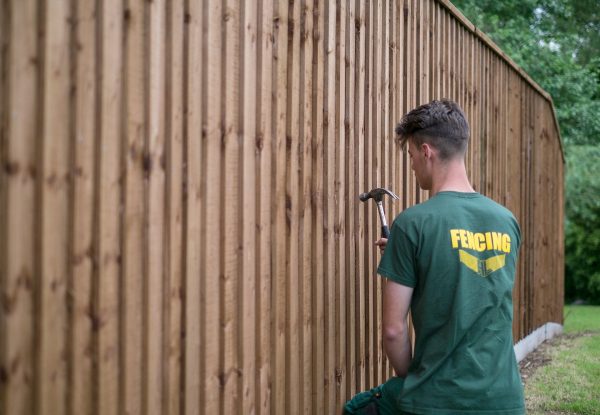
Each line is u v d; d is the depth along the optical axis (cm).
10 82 149
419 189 382
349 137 295
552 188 735
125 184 178
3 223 149
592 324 882
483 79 496
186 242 198
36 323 156
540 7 1520
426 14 385
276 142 241
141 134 183
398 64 347
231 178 218
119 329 178
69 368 163
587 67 1361
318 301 269
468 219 211
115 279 176
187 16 198
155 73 187
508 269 213
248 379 227
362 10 305
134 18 180
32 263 155
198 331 204
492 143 520
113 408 176
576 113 1271
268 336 239
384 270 213
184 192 198
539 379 520
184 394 198
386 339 213
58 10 159
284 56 246
